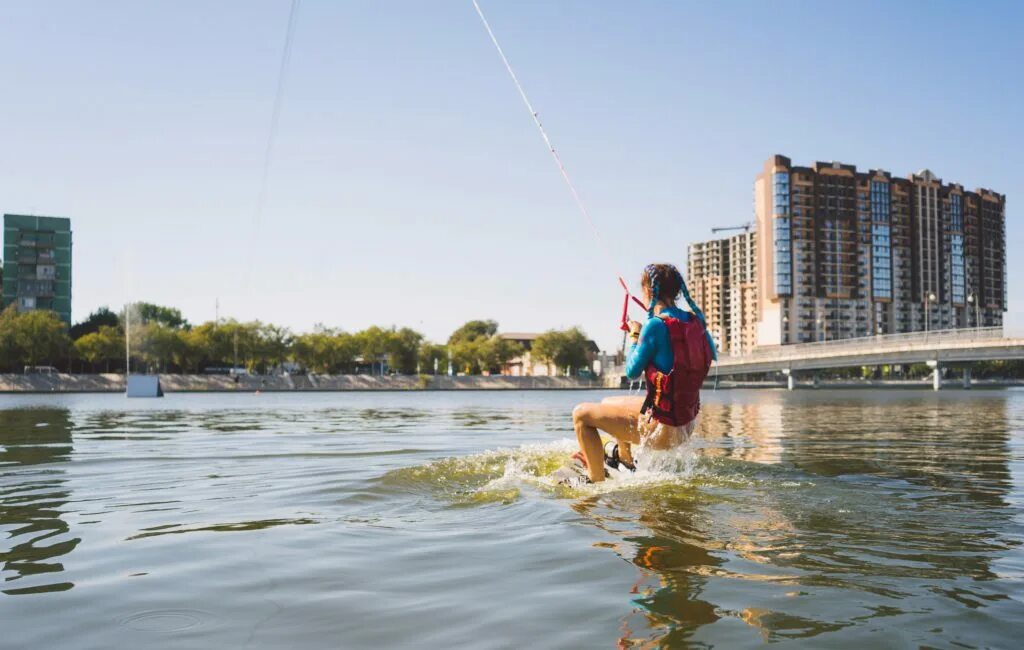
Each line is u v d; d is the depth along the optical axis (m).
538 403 38.50
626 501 4.51
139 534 3.80
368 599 2.69
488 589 2.79
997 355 71.75
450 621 2.45
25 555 3.38
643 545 3.41
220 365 130.75
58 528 3.96
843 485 5.10
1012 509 4.23
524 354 170.00
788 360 91.75
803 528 3.74
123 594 2.78
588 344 142.00
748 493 4.75
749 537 3.56
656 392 5.27
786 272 157.75
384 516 4.21
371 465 6.73
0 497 5.01
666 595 2.69
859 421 15.07
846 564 3.07
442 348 141.12
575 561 3.15
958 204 178.00
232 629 2.40
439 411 24.48
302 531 3.82
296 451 8.39
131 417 17.61
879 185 165.50
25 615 2.54
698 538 3.54
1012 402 32.69
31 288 109.06
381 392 99.81
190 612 2.57
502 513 4.23
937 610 2.50
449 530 3.81
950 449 8.17
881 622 2.39
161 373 116.12
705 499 4.55
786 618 2.43
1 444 9.38
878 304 165.75
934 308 172.62
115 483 5.67
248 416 19.11
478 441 10.22
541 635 2.31
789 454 7.51
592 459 5.48
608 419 5.41
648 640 2.25
